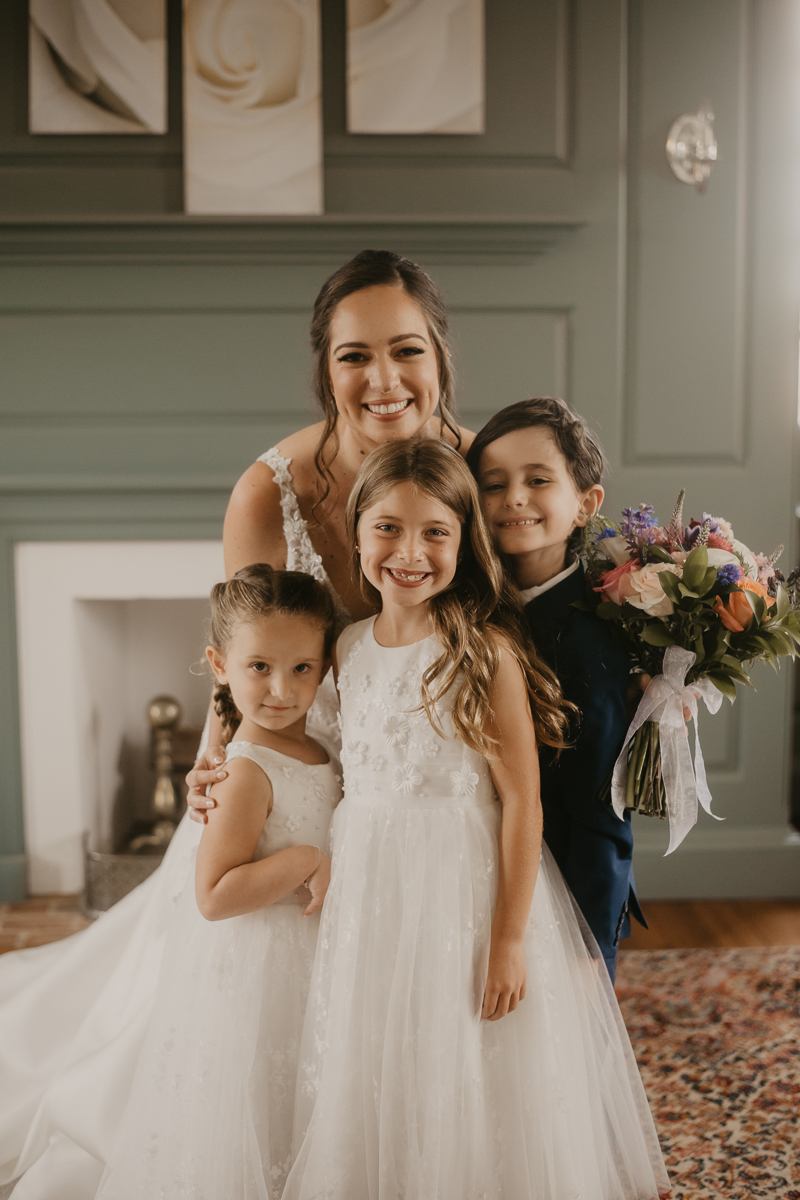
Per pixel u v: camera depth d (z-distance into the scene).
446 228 2.68
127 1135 1.37
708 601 1.34
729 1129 1.80
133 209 2.70
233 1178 1.26
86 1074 1.53
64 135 2.67
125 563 2.86
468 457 1.51
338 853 1.34
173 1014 1.36
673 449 2.83
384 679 1.35
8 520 2.81
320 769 1.44
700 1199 1.61
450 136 2.69
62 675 2.88
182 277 2.72
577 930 1.40
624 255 2.76
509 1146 1.26
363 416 1.49
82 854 2.95
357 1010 1.25
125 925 1.85
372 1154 1.23
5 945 2.62
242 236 2.67
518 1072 1.27
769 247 2.76
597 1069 1.40
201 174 2.64
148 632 3.36
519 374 2.79
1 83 2.65
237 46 2.61
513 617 1.41
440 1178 1.21
